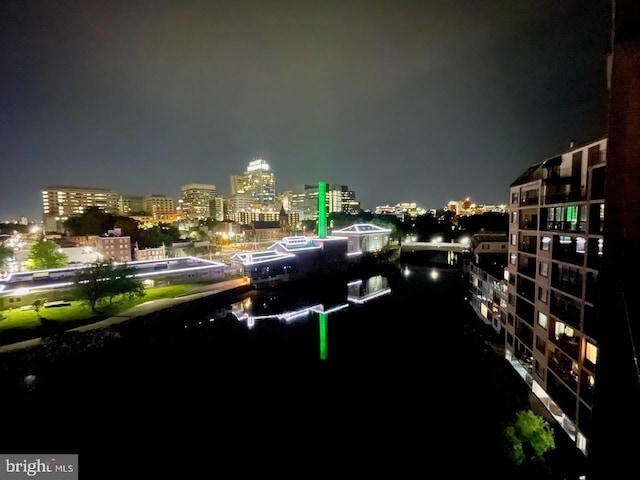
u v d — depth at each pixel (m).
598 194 18.34
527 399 24.94
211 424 26.75
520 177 29.53
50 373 35.88
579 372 19.14
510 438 19.34
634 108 4.02
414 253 123.75
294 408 28.58
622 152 4.08
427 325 45.94
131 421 27.34
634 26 4.07
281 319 54.91
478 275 43.34
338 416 26.92
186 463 22.48
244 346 43.25
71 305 50.25
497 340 33.62
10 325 42.22
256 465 22.14
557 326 22.28
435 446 22.27
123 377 35.06
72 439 25.23
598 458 4.23
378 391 30.03
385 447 22.83
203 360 39.16
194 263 73.50
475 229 121.38
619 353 3.92
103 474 21.66
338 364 36.69
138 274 62.25
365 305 60.50
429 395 28.33
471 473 19.53
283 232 158.00
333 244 83.69
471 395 27.56
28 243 101.56
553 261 22.38
